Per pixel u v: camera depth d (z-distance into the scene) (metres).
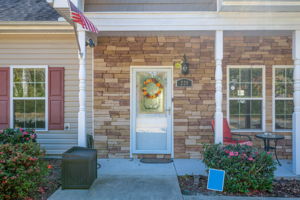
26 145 4.04
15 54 5.84
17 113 5.89
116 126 5.80
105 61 5.78
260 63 5.76
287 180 4.42
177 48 5.77
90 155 4.06
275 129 5.77
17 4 6.49
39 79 5.88
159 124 5.85
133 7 4.89
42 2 6.60
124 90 5.80
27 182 3.51
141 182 4.29
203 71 5.77
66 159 3.98
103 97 5.79
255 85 5.81
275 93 5.78
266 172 3.96
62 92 5.82
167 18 4.66
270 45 5.74
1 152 3.60
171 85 5.80
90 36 5.02
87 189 3.97
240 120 5.81
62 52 5.83
